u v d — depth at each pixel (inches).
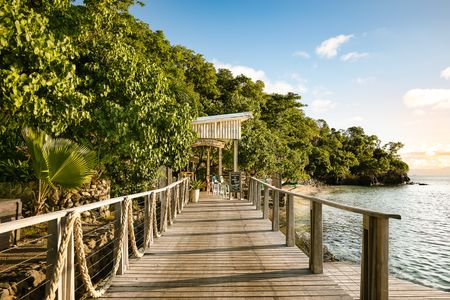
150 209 273.6
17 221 98.4
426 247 670.5
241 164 1026.1
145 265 220.7
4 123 276.1
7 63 234.7
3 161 333.7
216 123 725.9
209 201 639.1
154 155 382.0
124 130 346.0
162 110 390.3
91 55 373.7
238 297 166.1
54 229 126.5
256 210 509.0
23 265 214.7
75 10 330.6
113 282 186.9
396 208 1432.1
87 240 295.6
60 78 277.3
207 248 269.9
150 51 1226.6
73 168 277.4
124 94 369.4
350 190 2377.0
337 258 533.0
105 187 434.0
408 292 189.3
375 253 124.3
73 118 299.7
